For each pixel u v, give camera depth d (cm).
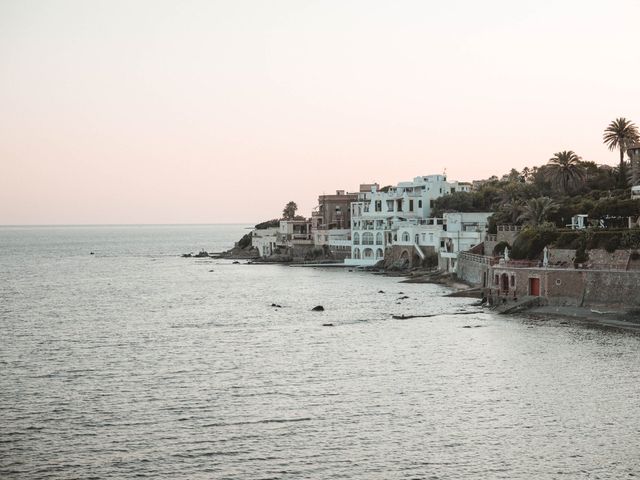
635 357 8225
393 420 6225
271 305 13400
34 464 5394
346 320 11319
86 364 8406
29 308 13588
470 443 5700
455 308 12294
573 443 5672
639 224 13175
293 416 6359
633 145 17912
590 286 11025
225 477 5144
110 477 5166
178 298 15100
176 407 6662
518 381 7325
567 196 17312
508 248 15088
